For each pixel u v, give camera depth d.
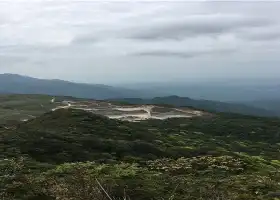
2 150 24.06
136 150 29.62
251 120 110.75
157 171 22.72
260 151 52.78
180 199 14.93
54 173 17.72
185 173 22.56
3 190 13.86
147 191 14.98
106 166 19.30
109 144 29.23
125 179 16.91
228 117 114.56
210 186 17.34
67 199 12.77
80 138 30.16
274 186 19.31
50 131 33.59
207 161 25.72
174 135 55.97
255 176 22.09
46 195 13.75
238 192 17.52
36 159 23.41
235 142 62.44
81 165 19.28
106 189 13.42
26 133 29.89
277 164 32.22
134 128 44.28
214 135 76.31
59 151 25.84
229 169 24.31
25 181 15.11
